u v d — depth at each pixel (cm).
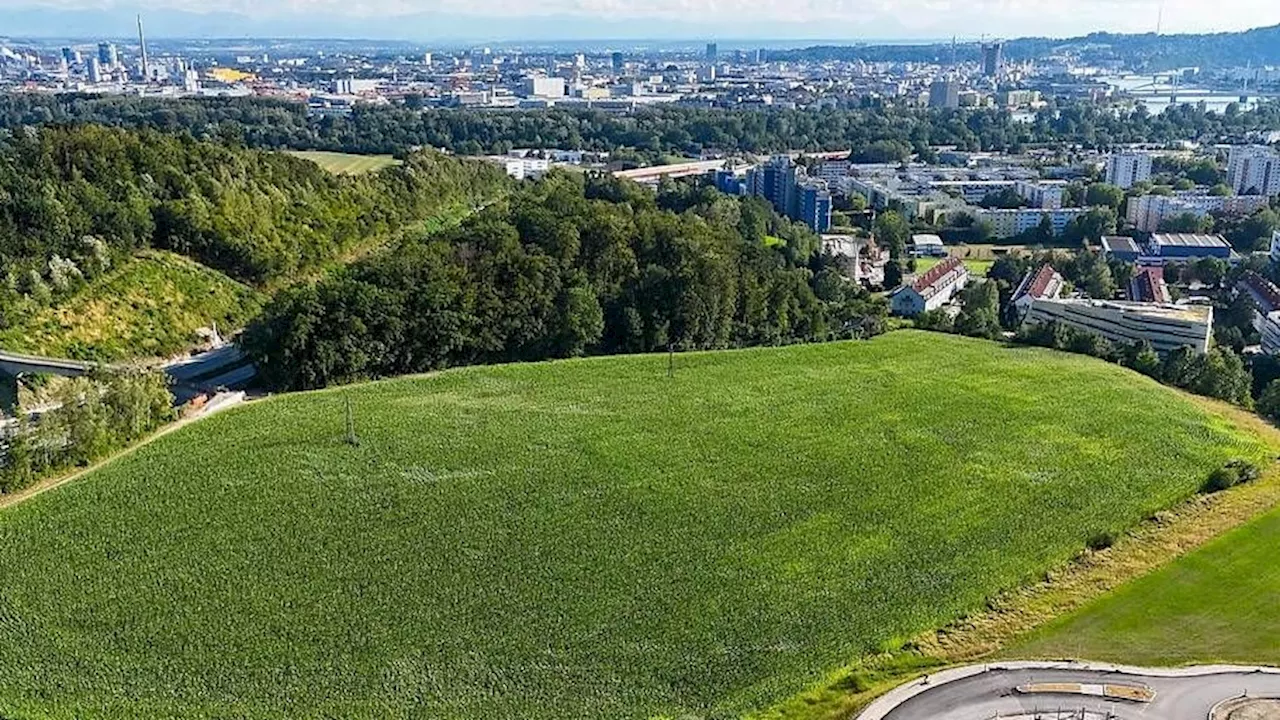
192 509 10944
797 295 19675
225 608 9250
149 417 13125
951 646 8831
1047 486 11806
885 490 11669
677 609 9350
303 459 12188
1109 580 9862
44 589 9456
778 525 10850
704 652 8762
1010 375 15900
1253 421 14625
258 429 13112
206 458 12162
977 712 7806
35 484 11612
